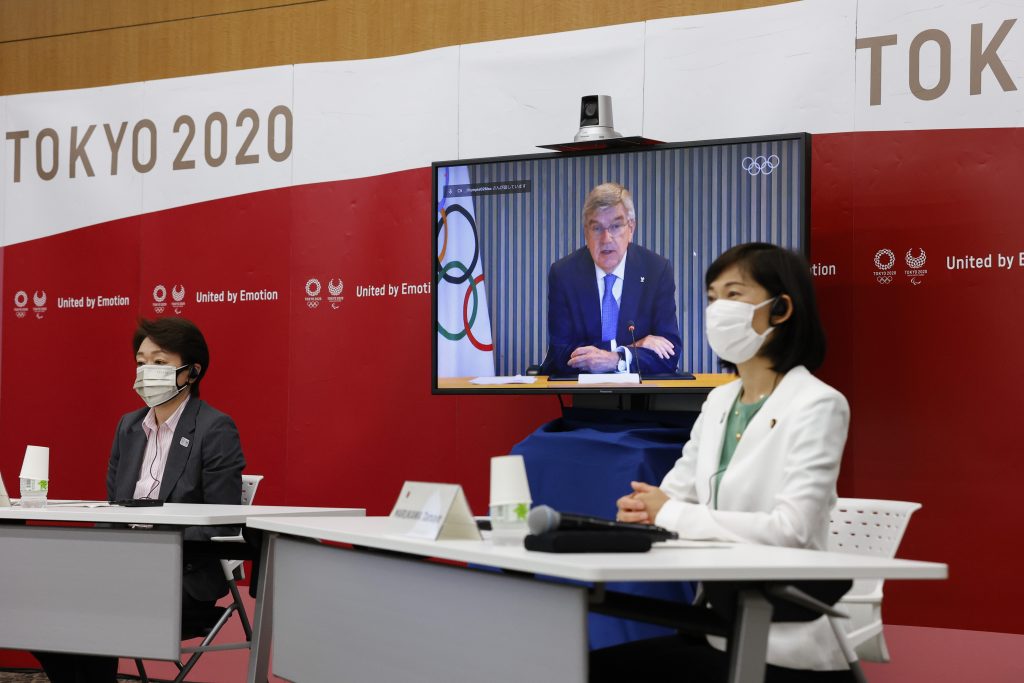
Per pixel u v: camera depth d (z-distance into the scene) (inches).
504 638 74.4
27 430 212.2
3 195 216.1
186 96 203.9
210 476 144.2
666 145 154.2
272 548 110.3
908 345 148.7
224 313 198.7
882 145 151.3
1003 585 142.3
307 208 193.5
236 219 198.7
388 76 188.4
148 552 114.1
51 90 214.4
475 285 166.7
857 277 151.9
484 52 180.9
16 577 119.9
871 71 152.3
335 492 188.7
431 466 181.8
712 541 83.6
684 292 153.2
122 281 207.0
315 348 191.5
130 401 205.6
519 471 78.9
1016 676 140.6
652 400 162.6
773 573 64.9
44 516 118.5
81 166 211.5
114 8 210.4
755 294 93.9
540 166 163.0
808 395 90.1
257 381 195.6
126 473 149.3
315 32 194.5
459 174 168.4
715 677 79.4
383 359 186.2
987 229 144.9
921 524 146.8
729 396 99.5
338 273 190.4
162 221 204.4
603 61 171.8
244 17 200.2
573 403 170.2
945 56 147.8
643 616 78.3
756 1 160.7
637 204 156.5
